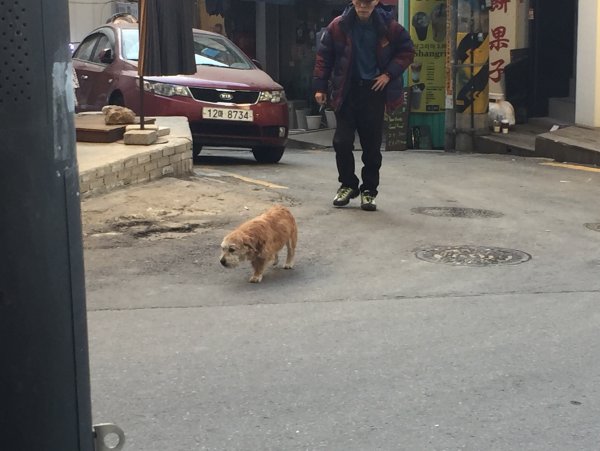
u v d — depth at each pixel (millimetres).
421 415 5156
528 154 13977
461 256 7742
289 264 7406
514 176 11516
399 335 6215
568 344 6109
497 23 16375
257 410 5219
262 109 11867
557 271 7410
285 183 10477
